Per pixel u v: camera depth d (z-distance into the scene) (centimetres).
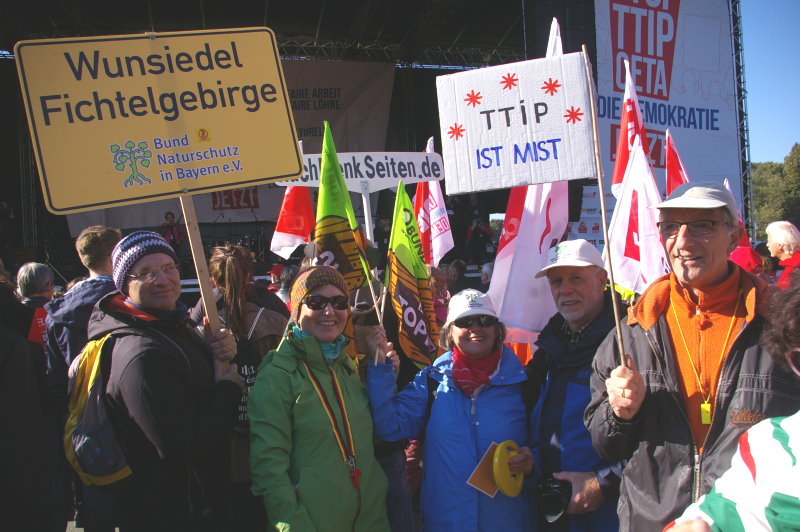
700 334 186
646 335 195
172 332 225
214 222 1551
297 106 1614
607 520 220
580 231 952
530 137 316
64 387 348
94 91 223
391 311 363
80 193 219
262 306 299
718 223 180
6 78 1474
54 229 1437
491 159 323
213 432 212
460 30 1608
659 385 187
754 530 113
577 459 225
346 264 311
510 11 1498
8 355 227
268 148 242
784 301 132
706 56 1017
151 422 202
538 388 256
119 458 213
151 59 231
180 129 232
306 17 1506
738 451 125
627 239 359
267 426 214
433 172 498
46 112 217
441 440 243
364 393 244
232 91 240
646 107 975
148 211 1506
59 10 1359
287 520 203
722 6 1028
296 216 526
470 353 250
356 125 1641
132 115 227
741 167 1038
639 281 355
